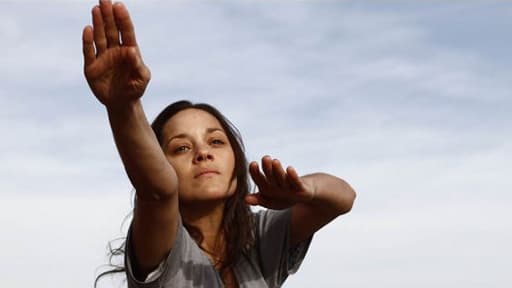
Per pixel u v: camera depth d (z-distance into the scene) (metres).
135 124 3.08
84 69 2.95
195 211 4.00
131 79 2.95
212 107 4.18
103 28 2.91
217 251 4.01
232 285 3.94
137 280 3.52
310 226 4.09
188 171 3.95
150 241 3.45
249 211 4.11
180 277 3.60
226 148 4.06
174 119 4.09
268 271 4.04
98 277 4.30
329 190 3.94
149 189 3.25
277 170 3.28
